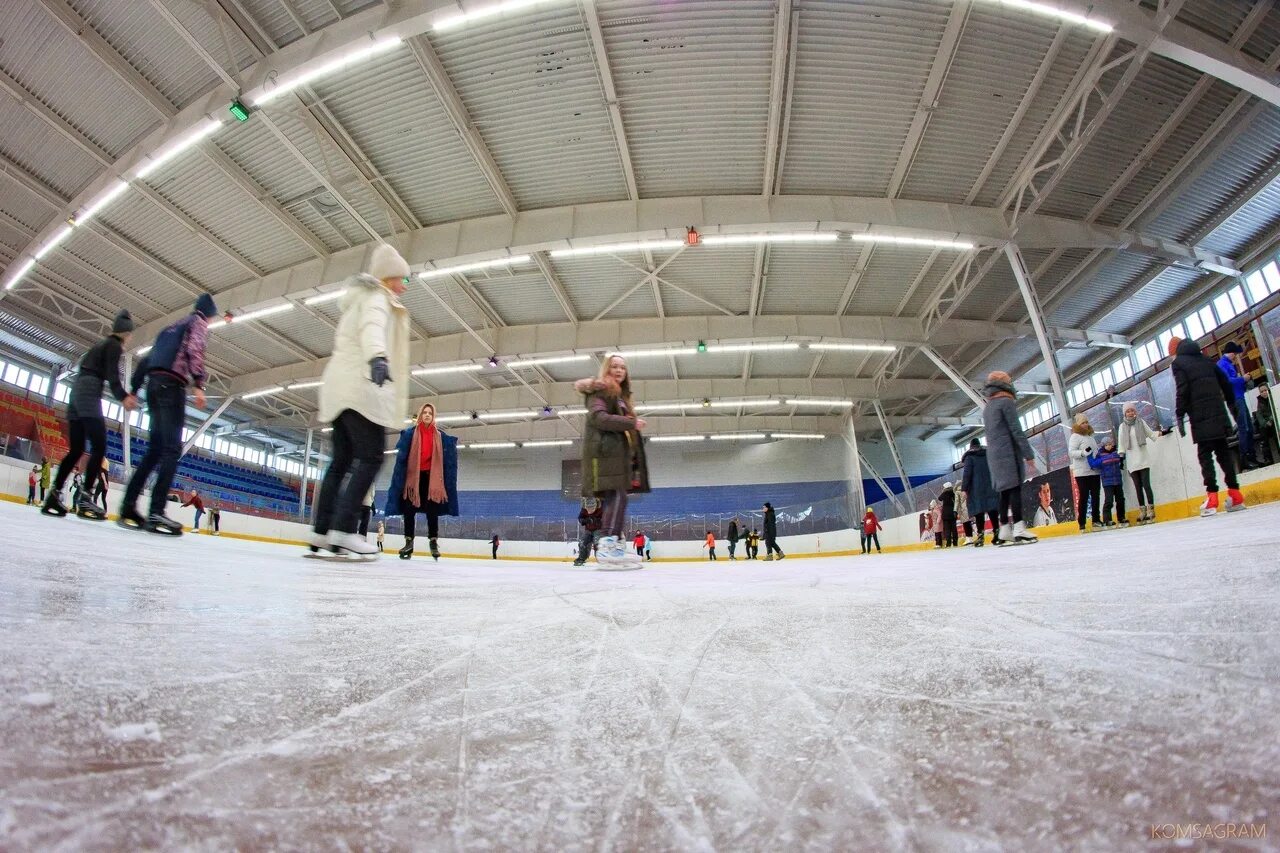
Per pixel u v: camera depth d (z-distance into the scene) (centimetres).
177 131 838
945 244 1029
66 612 77
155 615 82
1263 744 38
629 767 40
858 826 31
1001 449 504
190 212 1060
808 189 991
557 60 762
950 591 127
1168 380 746
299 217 1080
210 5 707
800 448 2500
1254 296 1279
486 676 64
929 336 1395
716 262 1223
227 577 142
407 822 32
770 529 1438
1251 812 30
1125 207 1098
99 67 810
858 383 1873
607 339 1443
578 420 2308
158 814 30
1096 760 37
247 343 1580
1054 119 865
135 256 1162
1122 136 940
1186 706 45
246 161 948
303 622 89
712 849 29
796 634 86
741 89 804
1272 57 826
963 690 53
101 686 49
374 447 275
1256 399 596
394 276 291
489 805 34
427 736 45
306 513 2095
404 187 979
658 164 936
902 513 1492
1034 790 34
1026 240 1039
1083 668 57
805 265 1230
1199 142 966
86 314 1485
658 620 102
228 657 64
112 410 2114
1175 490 665
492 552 1873
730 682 61
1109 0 679
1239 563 123
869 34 734
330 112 831
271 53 774
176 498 1295
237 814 31
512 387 1973
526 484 2570
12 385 1719
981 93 823
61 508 369
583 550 806
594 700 56
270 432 2561
